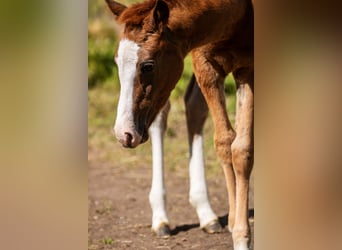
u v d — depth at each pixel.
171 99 14.91
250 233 6.98
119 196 10.73
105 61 16.80
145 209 10.05
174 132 13.77
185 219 9.37
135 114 6.25
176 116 14.34
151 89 6.36
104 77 16.64
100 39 17.20
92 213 9.81
